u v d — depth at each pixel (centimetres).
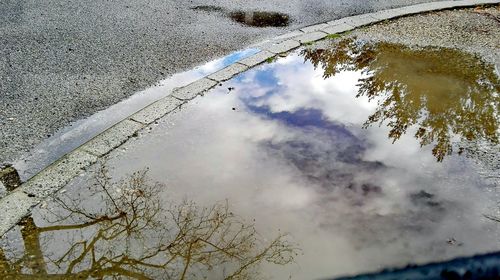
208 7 669
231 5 682
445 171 350
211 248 284
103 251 277
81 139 376
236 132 395
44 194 316
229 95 452
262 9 671
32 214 300
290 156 367
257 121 413
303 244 288
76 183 328
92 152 357
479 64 517
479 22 630
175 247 283
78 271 263
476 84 476
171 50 532
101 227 294
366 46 564
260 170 350
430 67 512
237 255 279
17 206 303
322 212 312
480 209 314
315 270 270
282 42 566
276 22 629
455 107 437
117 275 262
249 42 566
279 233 296
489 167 354
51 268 264
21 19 584
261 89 468
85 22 588
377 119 420
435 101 448
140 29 579
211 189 329
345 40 580
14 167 340
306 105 442
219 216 306
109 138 374
